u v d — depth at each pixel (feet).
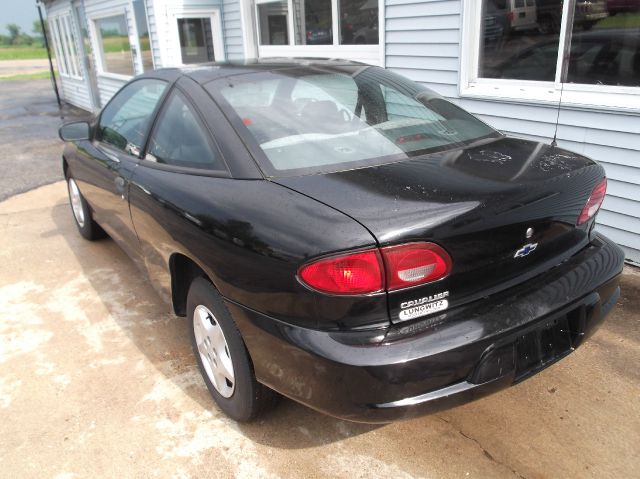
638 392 8.39
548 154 7.80
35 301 12.05
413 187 6.42
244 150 7.46
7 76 94.12
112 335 10.54
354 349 5.75
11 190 21.54
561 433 7.64
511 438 7.59
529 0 14.05
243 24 26.86
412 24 16.97
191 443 7.70
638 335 9.83
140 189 9.07
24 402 8.66
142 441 7.77
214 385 8.14
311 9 23.02
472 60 15.76
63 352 10.02
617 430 7.66
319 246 5.77
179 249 7.90
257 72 9.10
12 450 7.69
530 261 6.71
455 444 7.52
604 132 12.78
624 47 12.51
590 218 7.50
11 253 14.82
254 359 6.76
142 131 10.01
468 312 6.20
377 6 19.48
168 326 10.80
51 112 45.47
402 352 5.74
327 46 22.53
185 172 8.16
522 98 14.28
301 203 6.36
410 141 7.90
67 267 13.78
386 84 9.37
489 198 6.21
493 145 8.15
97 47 39.19
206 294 7.50
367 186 6.50
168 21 28.02
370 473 7.09
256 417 7.83
